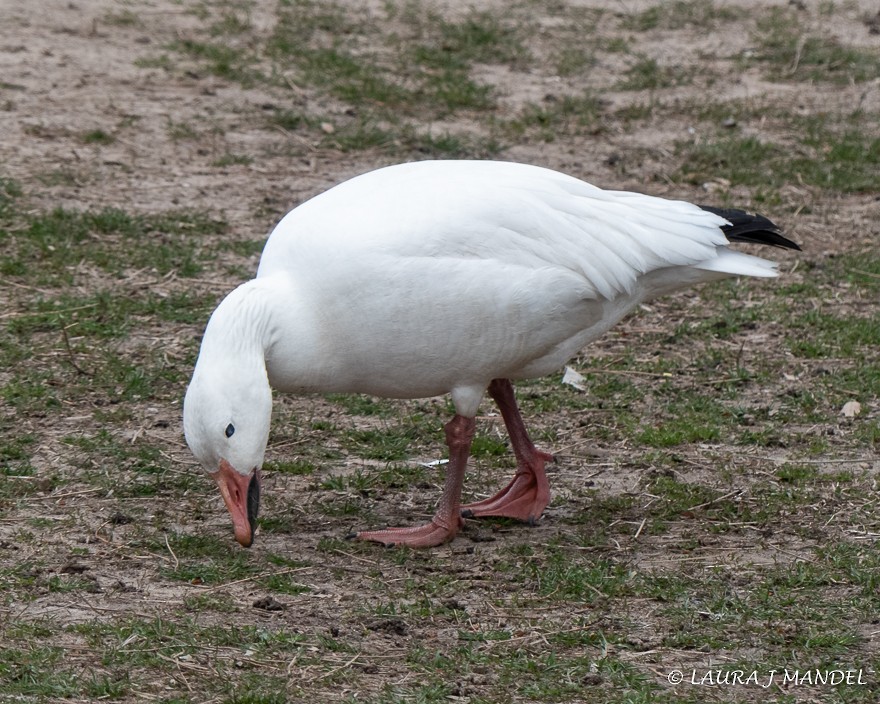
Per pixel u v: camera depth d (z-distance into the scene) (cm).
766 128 2050
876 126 2073
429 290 905
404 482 1088
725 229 1027
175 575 898
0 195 1631
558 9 2527
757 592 895
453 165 988
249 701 742
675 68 2280
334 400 1237
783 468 1111
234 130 1919
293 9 2416
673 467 1121
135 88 2031
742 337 1398
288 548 960
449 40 2328
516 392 1269
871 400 1253
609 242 962
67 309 1364
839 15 2552
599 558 953
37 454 1090
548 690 769
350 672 782
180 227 1591
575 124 2025
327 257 902
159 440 1132
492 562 951
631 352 1359
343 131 1930
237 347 887
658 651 823
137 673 770
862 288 1521
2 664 768
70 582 883
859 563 939
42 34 2209
